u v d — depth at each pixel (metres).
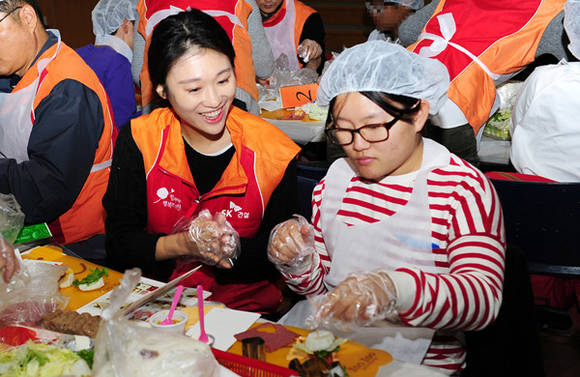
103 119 2.31
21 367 1.14
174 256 1.79
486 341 1.36
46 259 1.72
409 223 1.43
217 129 1.75
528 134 2.34
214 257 1.68
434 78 1.36
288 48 4.18
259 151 1.84
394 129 1.34
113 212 1.95
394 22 3.91
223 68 1.65
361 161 1.40
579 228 1.95
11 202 1.78
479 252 1.33
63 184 2.21
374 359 1.20
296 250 1.49
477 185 1.40
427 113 1.39
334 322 1.12
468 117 2.73
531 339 1.33
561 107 2.19
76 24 7.43
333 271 1.55
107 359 1.07
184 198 1.89
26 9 2.16
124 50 3.23
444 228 1.41
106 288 1.58
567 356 2.37
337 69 1.35
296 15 4.14
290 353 1.23
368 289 1.12
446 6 2.92
